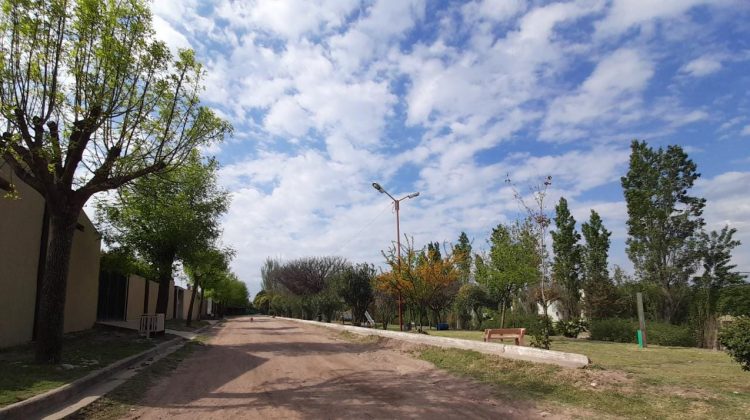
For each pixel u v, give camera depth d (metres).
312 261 55.09
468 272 34.22
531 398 8.35
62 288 11.09
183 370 13.03
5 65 9.95
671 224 29.47
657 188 30.12
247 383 10.73
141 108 11.76
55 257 11.02
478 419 7.18
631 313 30.02
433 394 9.06
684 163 30.02
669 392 7.95
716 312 19.69
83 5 10.54
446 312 37.31
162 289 23.44
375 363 13.62
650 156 31.02
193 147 13.34
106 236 22.16
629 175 31.47
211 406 8.38
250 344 21.06
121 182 11.95
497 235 23.16
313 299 45.56
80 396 8.66
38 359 10.73
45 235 15.69
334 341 22.05
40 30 10.30
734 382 8.70
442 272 25.20
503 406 7.99
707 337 18.55
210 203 24.19
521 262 21.64
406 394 9.09
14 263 13.67
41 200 15.37
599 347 16.39
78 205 11.38
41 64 10.42
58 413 7.38
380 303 37.09
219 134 13.51
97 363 12.02
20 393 7.81
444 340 15.29
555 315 34.97
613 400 7.83
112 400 8.62
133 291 32.81
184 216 21.88
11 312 13.60
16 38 10.18
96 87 10.82
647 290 28.55
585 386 8.67
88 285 21.72
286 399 8.81
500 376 10.31
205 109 13.02
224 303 76.50
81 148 11.15
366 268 34.34
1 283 12.98
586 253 35.81
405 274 24.98
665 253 29.47
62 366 10.64
